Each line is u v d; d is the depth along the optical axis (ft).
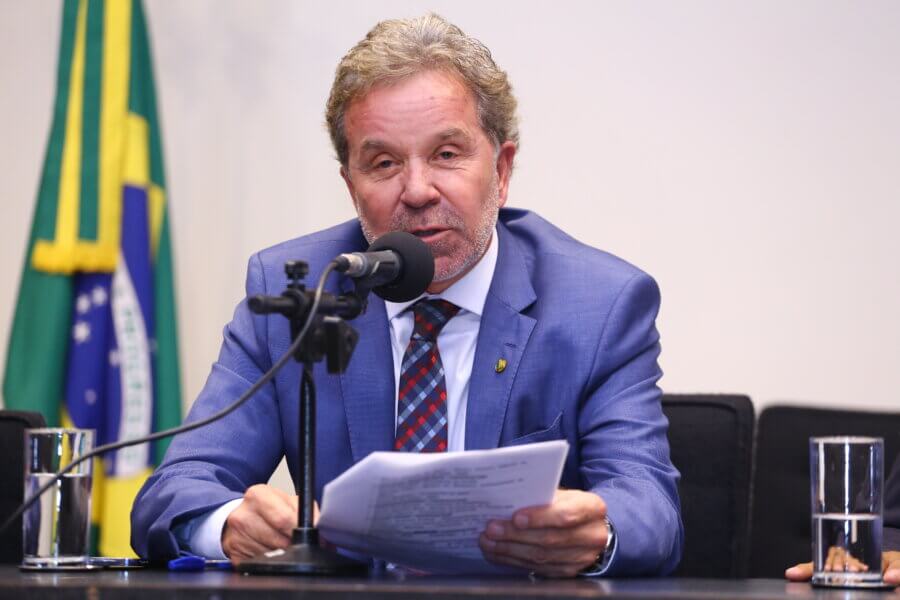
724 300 14.37
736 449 10.07
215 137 15.40
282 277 9.18
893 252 14.02
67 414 13.57
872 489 5.95
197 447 8.43
